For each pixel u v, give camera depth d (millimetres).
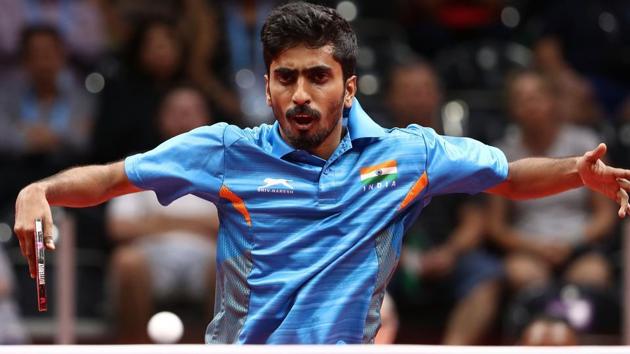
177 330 14422
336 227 11102
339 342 10898
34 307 22359
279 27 10961
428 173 11398
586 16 28984
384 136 11461
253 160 11281
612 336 21656
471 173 11469
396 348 7930
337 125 11328
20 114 24859
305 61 10906
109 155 24188
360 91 26203
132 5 27000
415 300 22766
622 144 25406
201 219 22375
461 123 24922
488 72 27281
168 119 22547
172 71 24859
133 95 24422
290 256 11062
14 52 25734
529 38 28922
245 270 11172
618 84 28953
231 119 24922
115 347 8031
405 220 11453
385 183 11305
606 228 23141
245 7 26891
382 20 28875
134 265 21672
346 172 11297
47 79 24953
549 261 23016
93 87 25719
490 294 22609
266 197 11195
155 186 11242
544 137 23641
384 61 27312
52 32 25062
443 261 22766
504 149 23969
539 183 11531
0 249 21516
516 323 21578
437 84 25234
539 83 23672
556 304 21594
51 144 24547
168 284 21859
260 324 10992
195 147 11289
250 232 11156
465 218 23328
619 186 10984
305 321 10891
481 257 22969
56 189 10703
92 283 22750
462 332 22500
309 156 11242
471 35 28766
